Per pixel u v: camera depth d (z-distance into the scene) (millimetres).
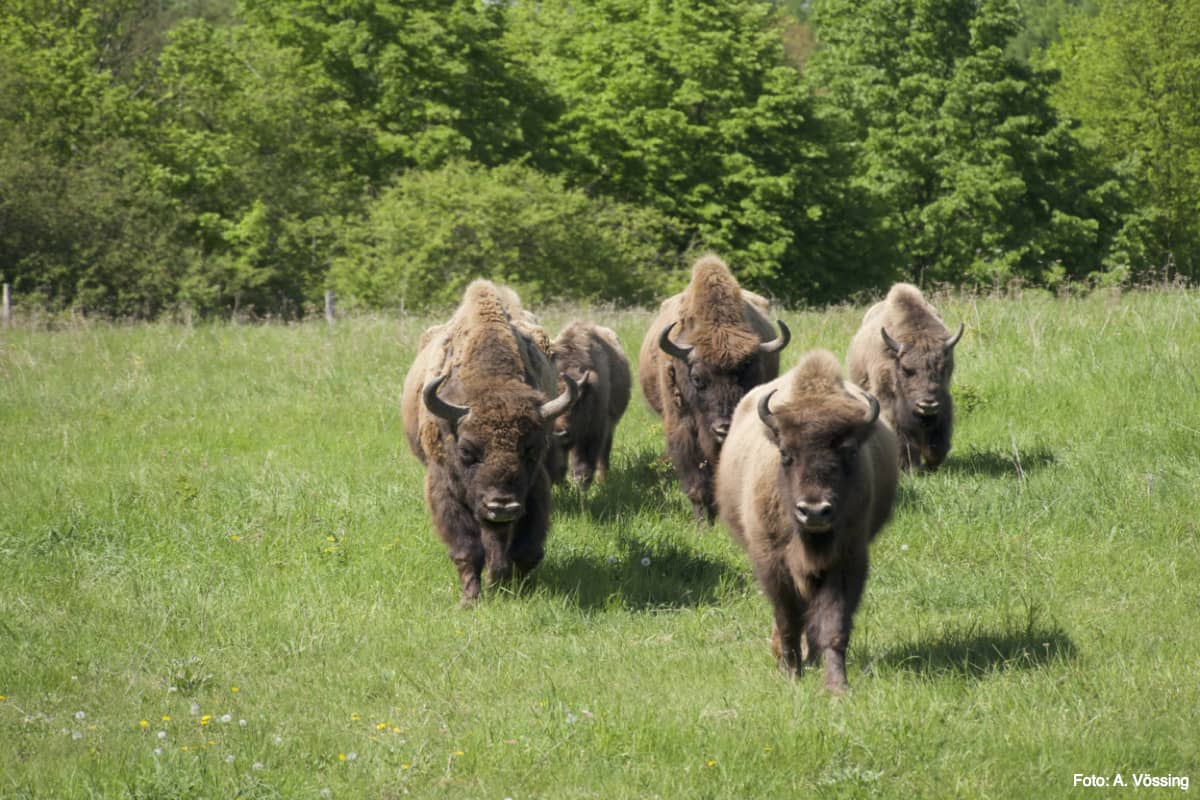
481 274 127250
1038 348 55719
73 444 52125
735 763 22141
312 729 25500
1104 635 29828
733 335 40375
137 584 36031
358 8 156125
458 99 155125
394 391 60000
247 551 38906
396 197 135375
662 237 157375
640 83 158625
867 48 176125
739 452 29609
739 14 162625
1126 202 173625
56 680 28938
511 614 33219
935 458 45500
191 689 28438
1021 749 22547
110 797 21406
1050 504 40281
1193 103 187125
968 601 33625
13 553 38062
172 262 130250
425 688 28109
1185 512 38875
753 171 153250
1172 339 54312
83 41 151250
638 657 29953
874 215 164875
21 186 125812
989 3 170750
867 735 22922
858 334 50500
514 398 32719
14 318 97312
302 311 137125
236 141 146125
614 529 40562
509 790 21828
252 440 53156
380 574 37125
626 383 50406
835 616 26141
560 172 161000
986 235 166750
